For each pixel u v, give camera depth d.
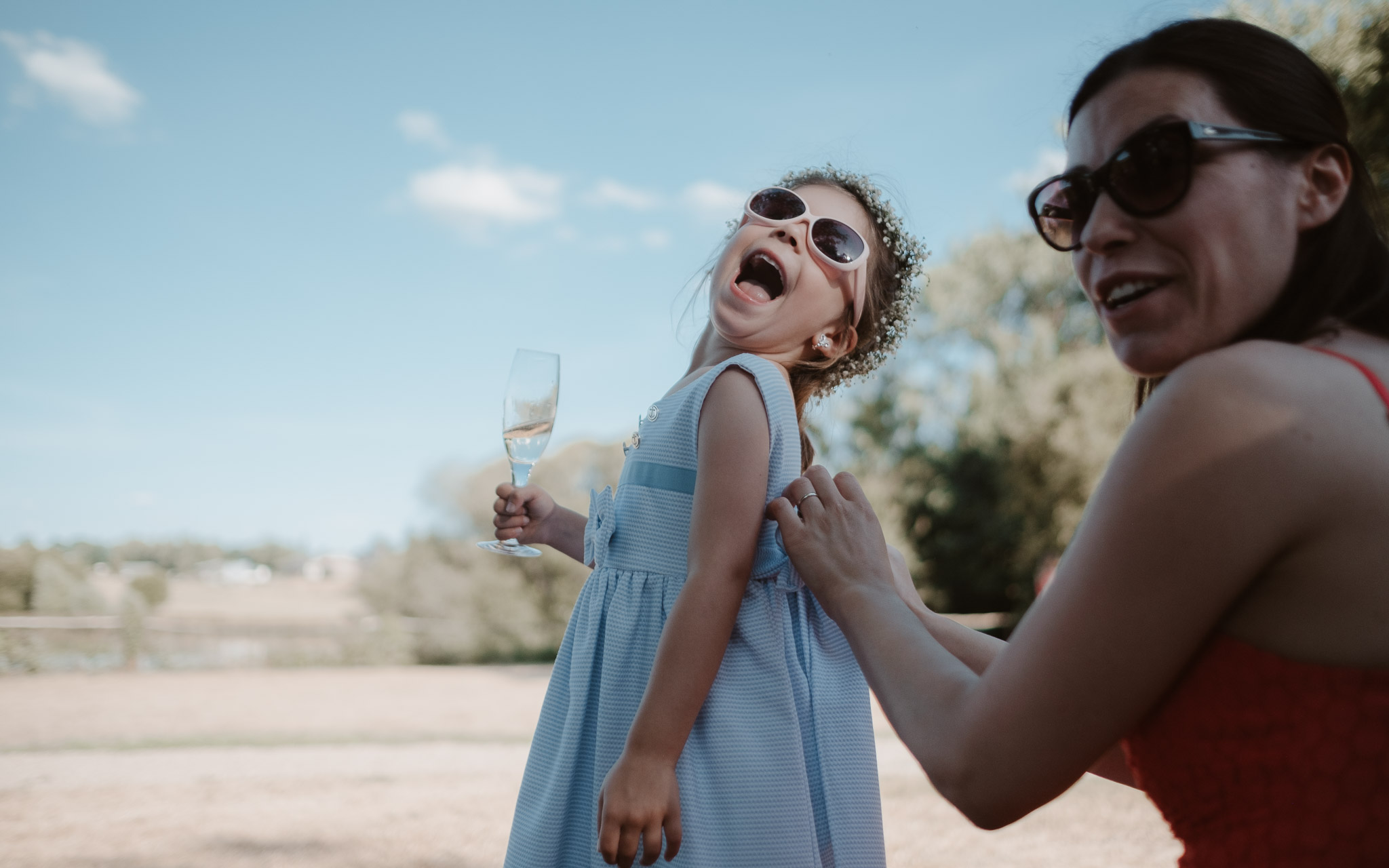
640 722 1.36
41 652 19.59
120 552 50.38
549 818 1.50
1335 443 0.76
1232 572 0.78
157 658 20.53
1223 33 0.93
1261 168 0.88
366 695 13.94
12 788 6.42
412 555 25.44
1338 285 0.89
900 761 7.51
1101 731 0.84
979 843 4.73
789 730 1.45
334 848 4.77
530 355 2.23
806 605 1.61
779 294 1.78
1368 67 7.47
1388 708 0.74
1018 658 0.89
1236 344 0.84
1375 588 0.75
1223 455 0.78
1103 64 0.99
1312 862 0.76
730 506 1.47
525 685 15.89
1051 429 20.70
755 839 1.39
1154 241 0.90
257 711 11.66
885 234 2.08
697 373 1.81
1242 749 0.81
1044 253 23.02
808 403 2.17
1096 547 0.84
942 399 23.62
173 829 5.22
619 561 1.63
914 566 22.58
